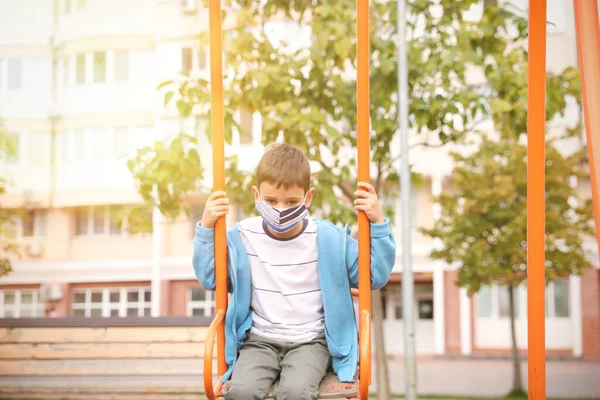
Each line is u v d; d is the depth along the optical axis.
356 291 2.79
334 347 2.47
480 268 12.72
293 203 2.49
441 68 7.26
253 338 2.55
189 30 16.80
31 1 17.86
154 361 5.86
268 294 2.58
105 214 18.77
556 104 6.87
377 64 7.20
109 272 18.83
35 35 17.88
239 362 2.46
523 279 13.28
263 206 2.43
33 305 18.89
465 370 17.06
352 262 2.59
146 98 17.08
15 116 17.72
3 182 11.12
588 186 16.80
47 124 17.75
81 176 17.64
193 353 5.82
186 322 5.87
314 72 7.08
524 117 6.81
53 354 5.98
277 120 6.70
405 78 6.62
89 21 17.56
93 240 18.88
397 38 7.24
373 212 2.40
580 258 12.90
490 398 11.66
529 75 2.54
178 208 7.32
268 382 2.41
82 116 17.61
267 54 7.11
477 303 20.11
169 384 5.81
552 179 12.92
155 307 18.52
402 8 6.70
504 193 12.43
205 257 2.55
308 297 2.58
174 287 18.73
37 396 5.95
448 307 20.14
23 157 17.73
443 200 13.41
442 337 20.06
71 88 17.73
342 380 2.44
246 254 2.61
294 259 2.60
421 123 7.00
